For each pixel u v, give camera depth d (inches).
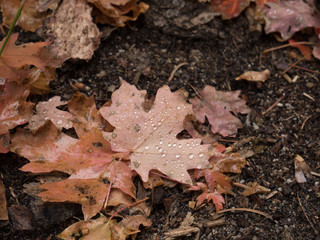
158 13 28.0
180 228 24.1
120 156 24.3
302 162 25.3
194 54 27.7
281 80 27.5
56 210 23.9
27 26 27.3
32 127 24.8
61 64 26.1
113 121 24.7
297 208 24.6
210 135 25.9
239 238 24.0
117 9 27.4
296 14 28.2
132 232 23.5
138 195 24.4
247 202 24.6
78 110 25.2
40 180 24.4
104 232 23.3
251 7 28.5
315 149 25.7
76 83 26.5
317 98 27.0
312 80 27.5
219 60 27.7
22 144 24.1
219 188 24.5
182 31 27.9
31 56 25.0
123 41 27.7
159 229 24.1
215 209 24.5
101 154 24.3
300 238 24.1
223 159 24.8
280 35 28.5
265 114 26.6
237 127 26.0
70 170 24.0
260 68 27.7
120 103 25.0
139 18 28.1
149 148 24.5
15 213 23.9
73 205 24.0
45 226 23.8
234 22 28.5
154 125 24.7
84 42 26.7
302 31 28.6
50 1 27.3
